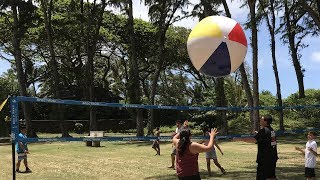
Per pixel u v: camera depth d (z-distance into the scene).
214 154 10.90
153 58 41.66
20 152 12.40
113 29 40.81
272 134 7.30
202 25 7.77
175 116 42.19
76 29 32.56
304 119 31.73
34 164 14.47
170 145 23.88
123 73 48.16
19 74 29.44
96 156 17.33
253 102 24.72
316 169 11.52
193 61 7.86
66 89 42.66
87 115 41.78
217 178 10.38
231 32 7.61
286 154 16.20
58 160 15.76
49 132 39.59
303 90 36.09
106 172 12.09
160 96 49.06
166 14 30.16
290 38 35.00
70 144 26.22
